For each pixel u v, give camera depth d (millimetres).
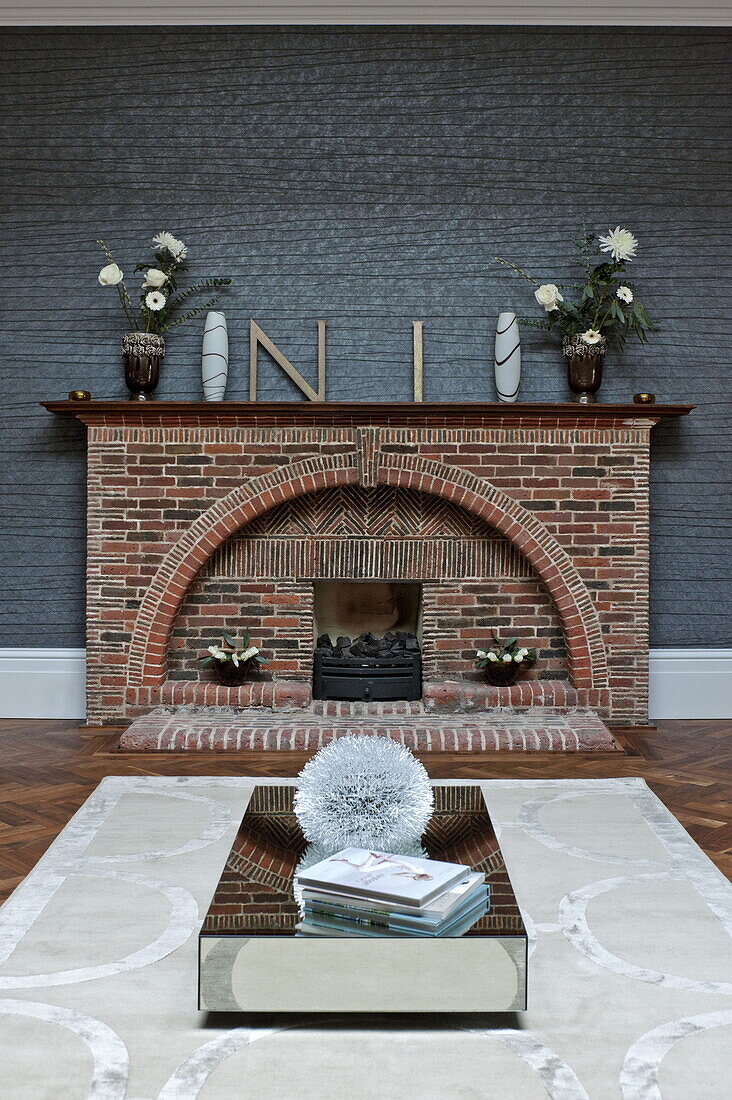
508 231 5547
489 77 5531
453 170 5539
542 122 5539
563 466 5203
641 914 2723
